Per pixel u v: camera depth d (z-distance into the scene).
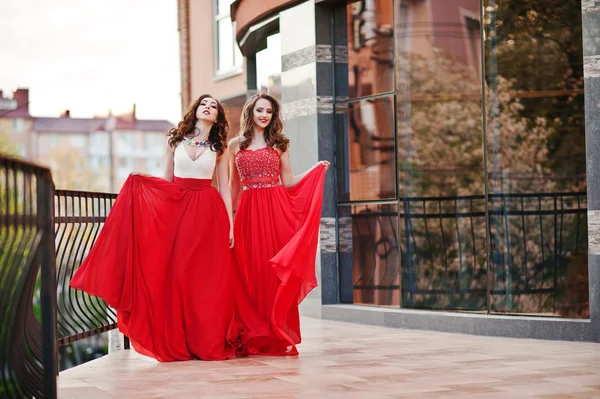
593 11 6.23
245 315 6.09
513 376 4.76
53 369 3.47
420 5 7.62
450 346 6.21
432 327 7.29
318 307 8.44
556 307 6.84
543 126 6.95
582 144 6.84
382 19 7.94
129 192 5.67
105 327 6.11
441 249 7.52
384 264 7.95
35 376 3.81
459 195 7.41
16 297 3.39
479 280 7.28
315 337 6.92
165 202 5.82
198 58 14.30
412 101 7.70
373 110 8.03
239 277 6.17
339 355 5.81
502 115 7.07
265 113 6.32
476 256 7.30
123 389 4.55
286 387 4.50
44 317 3.47
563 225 6.86
